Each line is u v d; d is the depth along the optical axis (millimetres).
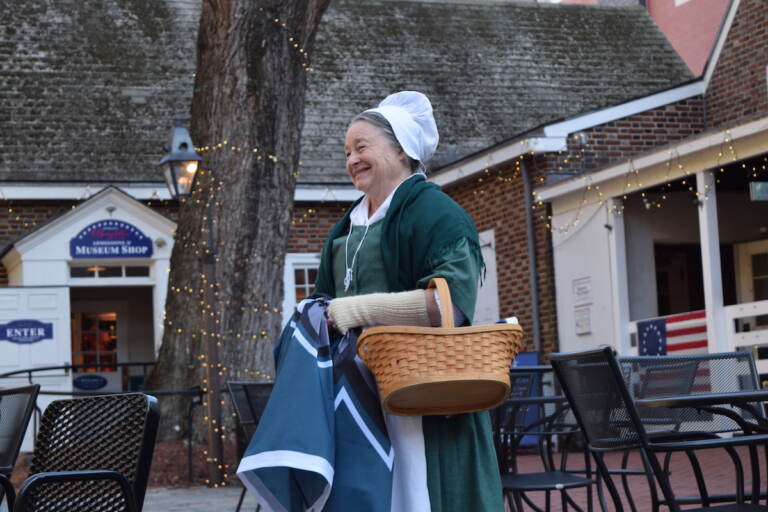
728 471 9352
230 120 11836
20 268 16656
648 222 14008
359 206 3168
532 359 14078
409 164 3119
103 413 3590
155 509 8297
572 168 14812
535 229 14891
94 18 20203
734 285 15578
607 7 22469
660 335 12922
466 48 20891
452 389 2721
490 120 19484
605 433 3697
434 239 2896
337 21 21047
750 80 15086
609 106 15156
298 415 2764
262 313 11656
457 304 2816
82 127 18266
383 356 2689
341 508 2734
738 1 15344
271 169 11867
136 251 16891
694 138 11812
